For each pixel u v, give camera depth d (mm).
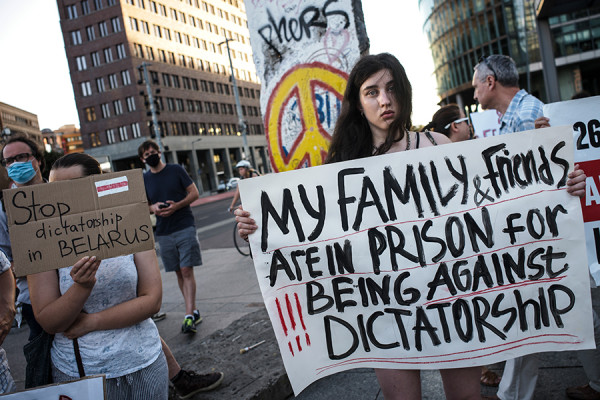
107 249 1522
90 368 1603
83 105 50656
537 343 1680
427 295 1697
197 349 3172
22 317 2445
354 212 1742
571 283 1687
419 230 1712
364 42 2965
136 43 49469
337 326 1741
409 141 1813
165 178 4297
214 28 63250
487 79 2449
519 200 1702
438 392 2488
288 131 3293
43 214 1498
